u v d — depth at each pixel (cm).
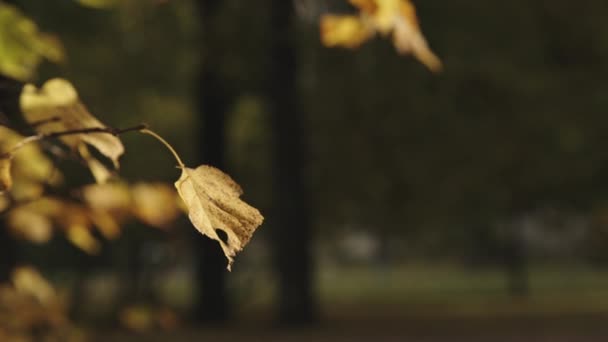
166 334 1841
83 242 258
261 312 2919
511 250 3831
